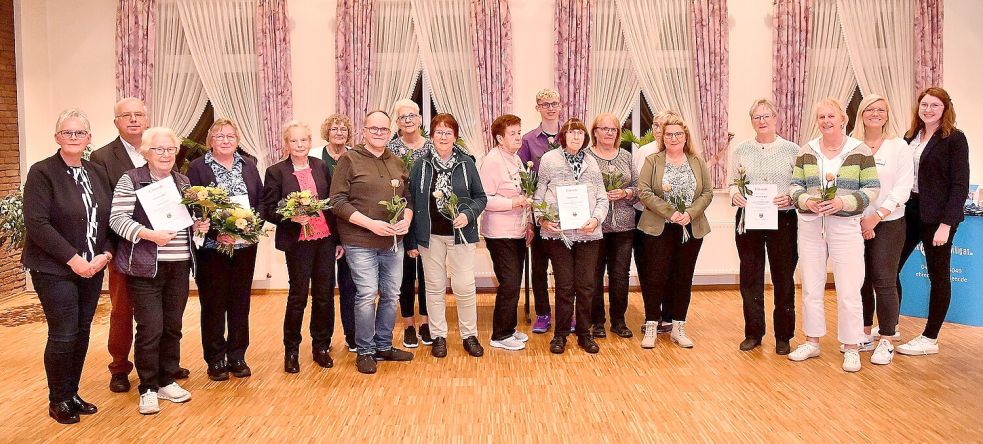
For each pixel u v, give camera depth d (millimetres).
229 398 3922
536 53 7367
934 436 3316
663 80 7379
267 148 7305
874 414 3605
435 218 4621
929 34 7289
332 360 4531
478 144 7395
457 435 3385
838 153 4348
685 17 7324
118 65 7152
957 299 5520
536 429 3453
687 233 4777
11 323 5918
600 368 4445
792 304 4688
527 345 5023
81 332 3611
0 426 3523
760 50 7410
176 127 7387
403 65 7352
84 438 3367
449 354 4797
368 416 3645
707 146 7293
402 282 4996
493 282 7301
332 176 4430
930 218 4539
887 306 4449
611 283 5219
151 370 3697
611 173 4855
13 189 7066
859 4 7340
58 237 3295
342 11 7160
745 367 4430
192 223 3654
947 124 4504
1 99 6910
